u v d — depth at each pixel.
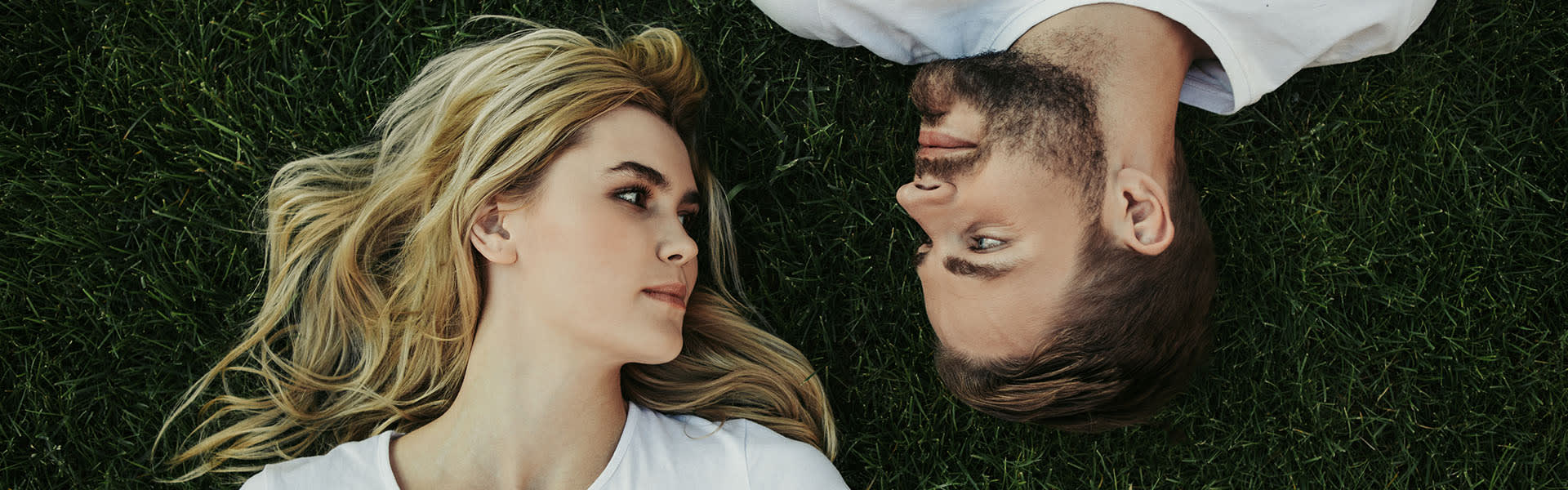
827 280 1.83
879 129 1.83
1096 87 1.43
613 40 1.78
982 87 1.46
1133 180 1.41
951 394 1.83
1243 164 1.82
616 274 1.45
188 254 1.80
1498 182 1.83
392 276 1.71
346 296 1.71
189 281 1.80
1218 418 1.85
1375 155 1.81
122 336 1.78
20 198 1.78
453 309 1.61
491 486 1.52
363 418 1.77
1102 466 1.85
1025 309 1.42
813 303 1.83
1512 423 1.85
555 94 1.50
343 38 1.80
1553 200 1.80
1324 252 1.81
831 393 1.84
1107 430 1.79
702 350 1.78
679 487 1.54
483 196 1.50
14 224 1.78
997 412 1.53
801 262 1.83
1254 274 1.82
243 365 1.80
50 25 1.79
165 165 1.79
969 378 1.52
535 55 1.61
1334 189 1.82
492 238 1.51
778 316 1.83
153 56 1.79
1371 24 1.51
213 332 1.81
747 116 1.82
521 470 1.51
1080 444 1.85
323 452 1.81
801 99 1.85
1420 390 1.85
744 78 1.82
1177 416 1.84
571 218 1.45
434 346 1.69
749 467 1.56
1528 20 1.80
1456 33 1.82
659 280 1.49
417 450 1.54
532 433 1.51
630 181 1.48
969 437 1.84
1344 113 1.82
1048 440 1.84
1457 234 1.82
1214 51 1.49
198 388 1.76
